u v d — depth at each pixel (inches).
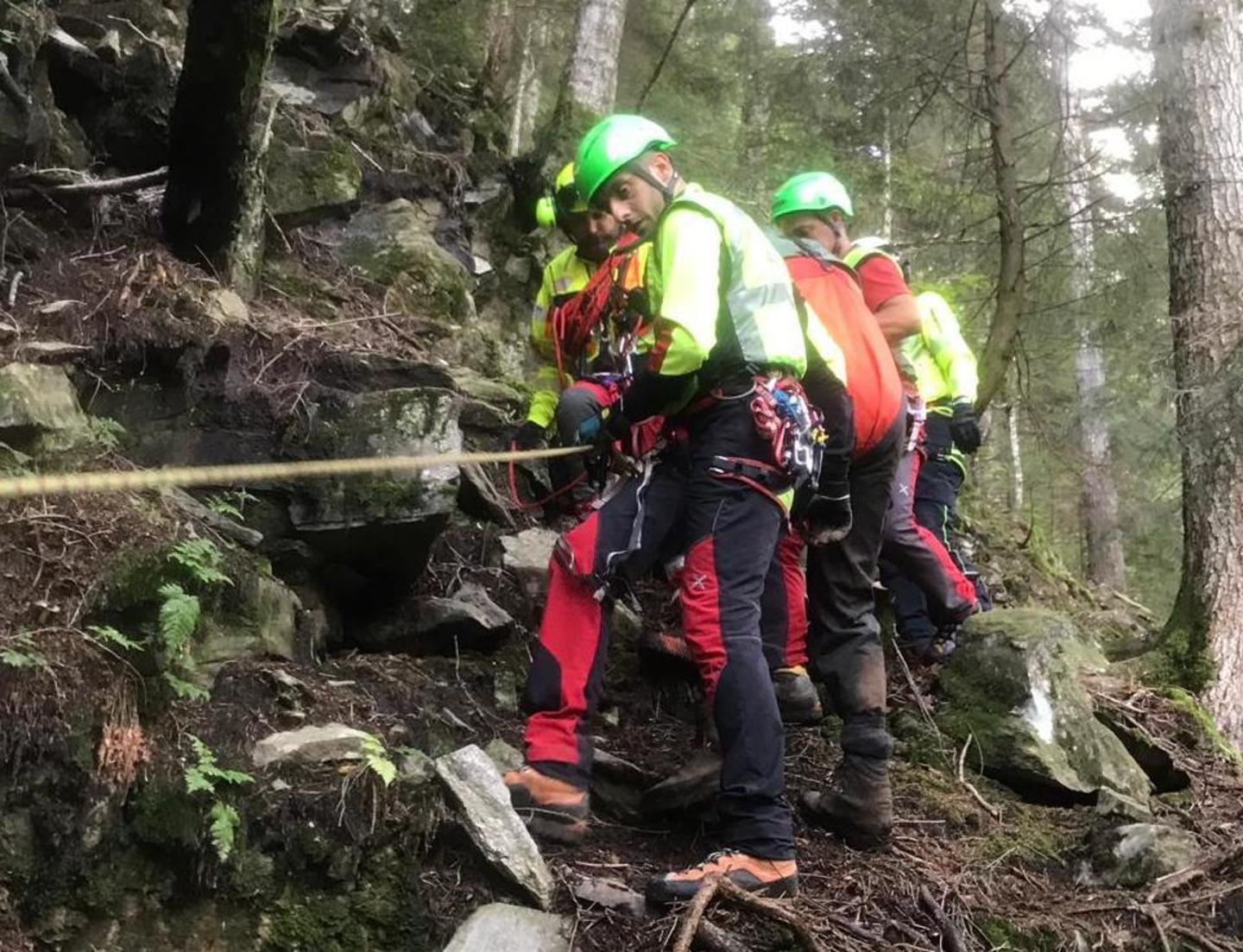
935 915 127.1
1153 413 453.7
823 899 125.9
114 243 163.2
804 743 169.0
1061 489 591.5
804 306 131.0
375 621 151.7
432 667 150.3
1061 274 361.7
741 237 121.7
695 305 112.5
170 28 205.2
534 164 262.1
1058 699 174.4
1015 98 332.8
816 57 336.8
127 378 141.3
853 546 141.3
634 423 117.0
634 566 122.6
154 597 112.9
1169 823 161.0
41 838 100.4
